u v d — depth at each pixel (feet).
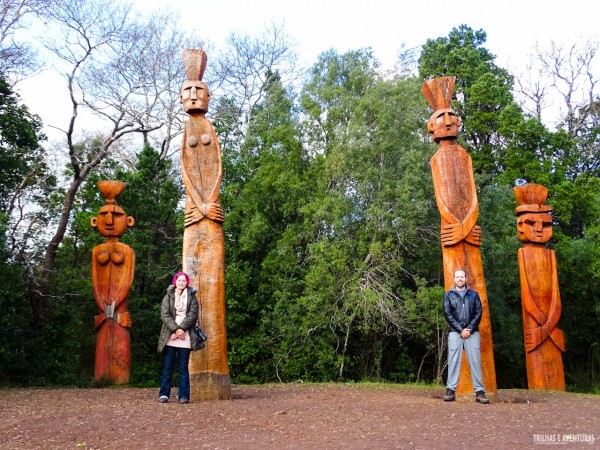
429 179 65.92
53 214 70.69
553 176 86.38
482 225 75.61
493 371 36.37
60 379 59.47
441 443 20.65
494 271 72.13
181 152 37.37
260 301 69.72
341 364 64.39
